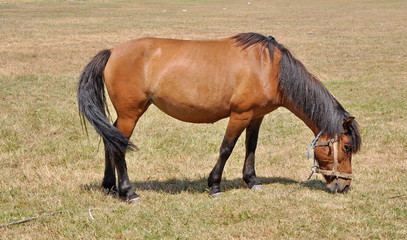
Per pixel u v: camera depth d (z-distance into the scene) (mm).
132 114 6715
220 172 6836
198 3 50656
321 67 17281
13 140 9289
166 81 6535
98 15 36500
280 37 25125
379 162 8375
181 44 6672
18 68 16297
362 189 7008
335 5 48406
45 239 5586
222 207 6340
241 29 28453
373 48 21578
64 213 6242
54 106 11695
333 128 6441
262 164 8430
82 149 9016
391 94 13281
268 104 6613
